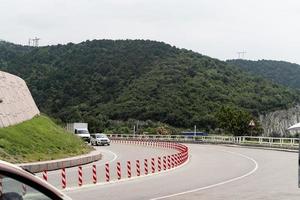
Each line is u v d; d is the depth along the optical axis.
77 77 136.88
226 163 35.31
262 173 27.38
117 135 101.62
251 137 64.56
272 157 41.31
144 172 28.55
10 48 168.12
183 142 79.62
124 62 144.50
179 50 154.12
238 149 56.06
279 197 17.47
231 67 152.50
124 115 120.44
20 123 39.81
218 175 26.38
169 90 126.50
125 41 158.00
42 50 154.62
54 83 134.50
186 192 19.03
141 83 132.50
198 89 126.25
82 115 122.06
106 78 137.75
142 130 109.88
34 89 132.38
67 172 28.45
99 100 129.50
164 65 139.75
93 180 22.12
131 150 56.34
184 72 136.00
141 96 126.12
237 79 141.50
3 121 35.88
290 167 31.27
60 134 45.16
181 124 114.75
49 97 129.38
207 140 76.00
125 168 31.56
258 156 42.91
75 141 46.97
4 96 39.50
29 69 143.25
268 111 126.69
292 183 22.20
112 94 132.50
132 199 16.98
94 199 16.97
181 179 24.31
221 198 17.22
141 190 19.69
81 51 150.25
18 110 42.06
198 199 16.95
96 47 152.12
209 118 112.62
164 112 117.62
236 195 18.06
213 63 147.38
